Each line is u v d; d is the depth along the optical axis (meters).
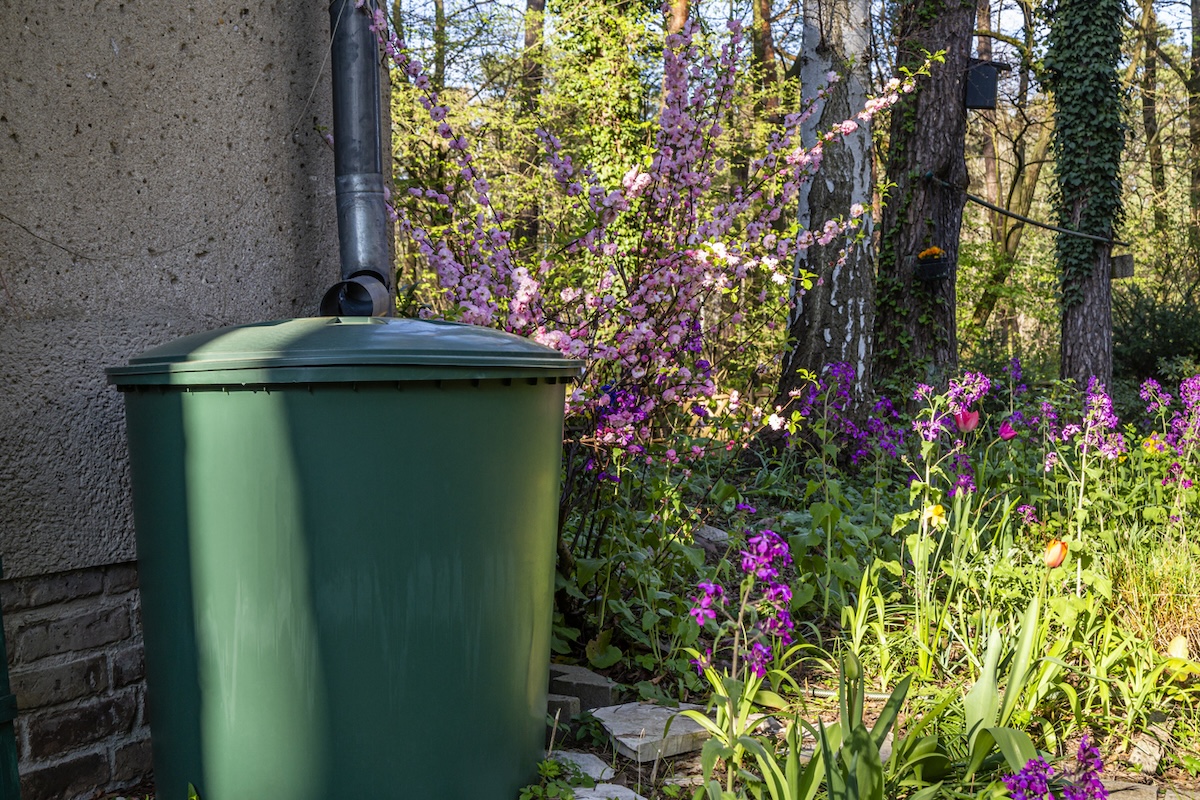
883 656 3.27
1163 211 19.19
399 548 2.10
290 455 2.06
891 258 9.23
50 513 2.46
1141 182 21.20
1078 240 12.12
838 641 3.58
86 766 2.57
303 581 2.08
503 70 14.45
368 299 2.78
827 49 7.42
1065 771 2.46
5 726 2.14
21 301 2.40
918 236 9.10
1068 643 3.07
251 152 2.98
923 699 3.04
